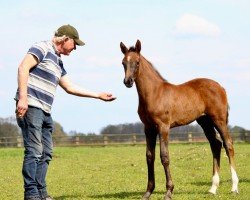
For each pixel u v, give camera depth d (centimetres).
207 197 1069
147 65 1053
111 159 2495
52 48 736
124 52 1040
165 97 1061
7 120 5644
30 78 713
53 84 725
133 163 2183
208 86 1157
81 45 754
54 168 2014
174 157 2391
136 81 1042
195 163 1992
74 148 3834
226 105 1172
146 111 1051
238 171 1655
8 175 1748
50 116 740
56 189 1312
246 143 3728
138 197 1117
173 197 1068
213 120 1155
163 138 1049
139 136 4275
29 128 703
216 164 1166
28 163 697
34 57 708
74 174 1747
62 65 769
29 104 705
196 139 4009
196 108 1120
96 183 1447
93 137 4306
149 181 1051
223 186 1266
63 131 5675
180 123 1094
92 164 2211
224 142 1160
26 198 698
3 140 4478
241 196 1078
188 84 1146
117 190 1267
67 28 745
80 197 1126
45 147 740
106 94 794
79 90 785
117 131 6359
